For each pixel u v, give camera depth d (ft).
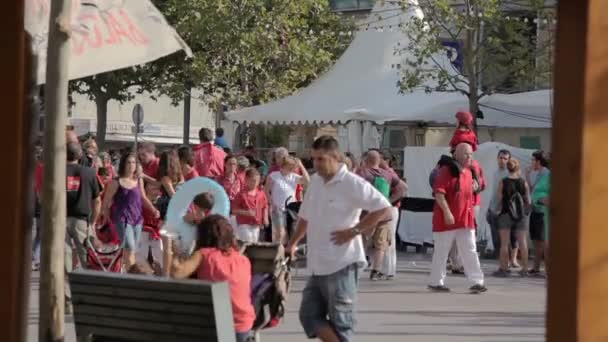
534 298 71.46
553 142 24.90
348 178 38.81
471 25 126.62
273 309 40.40
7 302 28.35
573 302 24.71
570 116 24.73
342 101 122.31
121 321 31.71
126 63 31.96
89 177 58.90
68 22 31.50
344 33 173.17
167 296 30.60
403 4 129.59
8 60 27.99
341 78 126.52
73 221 58.54
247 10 157.89
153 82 176.45
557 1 24.76
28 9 33.14
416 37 126.93
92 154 87.61
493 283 81.05
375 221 38.55
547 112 124.57
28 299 29.17
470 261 73.46
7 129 28.12
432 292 73.36
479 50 128.98
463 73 132.87
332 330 38.70
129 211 62.13
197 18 157.28
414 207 107.65
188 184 54.29
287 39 161.58
